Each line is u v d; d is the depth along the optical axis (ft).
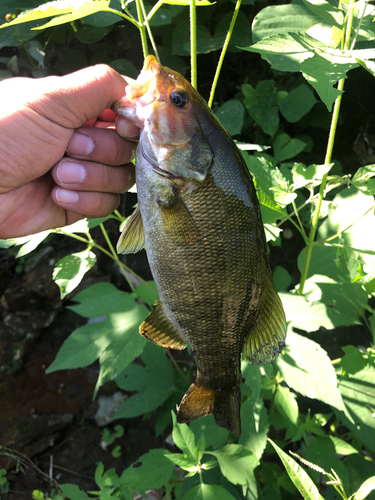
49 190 0.91
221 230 0.71
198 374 0.83
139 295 1.23
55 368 1.11
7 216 0.87
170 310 0.77
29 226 0.91
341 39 0.89
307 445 1.26
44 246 2.02
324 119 2.00
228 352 0.80
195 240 0.71
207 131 0.71
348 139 2.07
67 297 1.98
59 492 1.61
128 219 0.78
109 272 2.08
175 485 1.42
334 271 1.24
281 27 1.06
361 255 1.03
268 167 0.97
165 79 0.70
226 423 0.82
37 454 1.73
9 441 1.71
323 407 1.72
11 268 1.99
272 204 0.95
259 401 1.19
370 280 1.12
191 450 1.04
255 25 1.07
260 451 1.14
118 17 1.47
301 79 1.91
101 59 1.87
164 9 1.53
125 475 1.08
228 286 0.73
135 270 2.10
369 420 1.18
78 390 1.87
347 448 1.22
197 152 0.70
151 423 1.81
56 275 0.88
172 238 0.72
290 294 1.09
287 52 0.71
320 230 1.25
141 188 0.73
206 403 0.83
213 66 2.05
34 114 0.73
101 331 1.16
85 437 1.79
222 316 0.76
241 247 0.72
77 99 0.74
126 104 0.73
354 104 2.02
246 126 1.95
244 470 1.10
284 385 1.35
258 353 0.80
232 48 1.66
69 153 0.80
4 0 1.45
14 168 0.76
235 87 2.08
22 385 1.83
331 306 1.22
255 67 2.01
